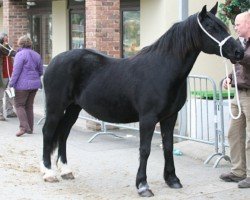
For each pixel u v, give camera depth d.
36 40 17.88
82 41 15.16
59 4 16.20
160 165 8.30
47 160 7.48
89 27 11.50
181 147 9.45
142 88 6.50
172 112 6.61
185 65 6.42
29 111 10.93
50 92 7.29
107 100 6.82
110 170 8.03
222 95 8.78
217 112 8.58
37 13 17.64
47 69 7.36
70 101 7.26
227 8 8.82
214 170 7.93
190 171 7.89
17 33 16.33
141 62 6.63
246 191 6.76
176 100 6.53
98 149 9.54
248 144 6.85
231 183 7.16
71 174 7.51
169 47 6.45
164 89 6.41
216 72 12.50
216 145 8.34
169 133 6.90
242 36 6.56
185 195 6.63
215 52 6.36
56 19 16.45
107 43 11.41
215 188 6.92
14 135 10.89
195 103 9.45
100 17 11.29
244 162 7.12
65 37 16.02
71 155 9.05
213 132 9.45
